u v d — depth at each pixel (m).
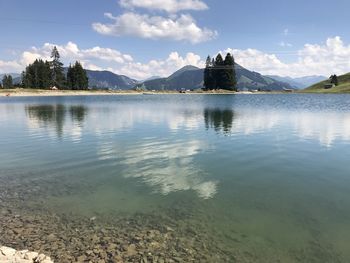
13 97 134.50
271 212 11.70
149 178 15.80
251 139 26.62
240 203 12.55
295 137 27.59
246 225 10.69
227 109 62.19
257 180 15.39
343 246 9.38
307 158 19.73
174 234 10.08
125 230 10.34
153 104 81.69
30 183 15.17
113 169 17.50
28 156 20.83
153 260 8.63
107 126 35.81
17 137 28.67
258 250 9.16
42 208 12.14
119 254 8.91
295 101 100.88
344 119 41.88
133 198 13.15
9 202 12.73
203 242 9.59
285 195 13.38
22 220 11.07
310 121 39.78
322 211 11.75
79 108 65.25
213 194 13.55
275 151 21.78
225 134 29.48
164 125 36.53
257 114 50.41
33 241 9.60
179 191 13.95
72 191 14.02
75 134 30.06
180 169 17.38
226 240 9.72
